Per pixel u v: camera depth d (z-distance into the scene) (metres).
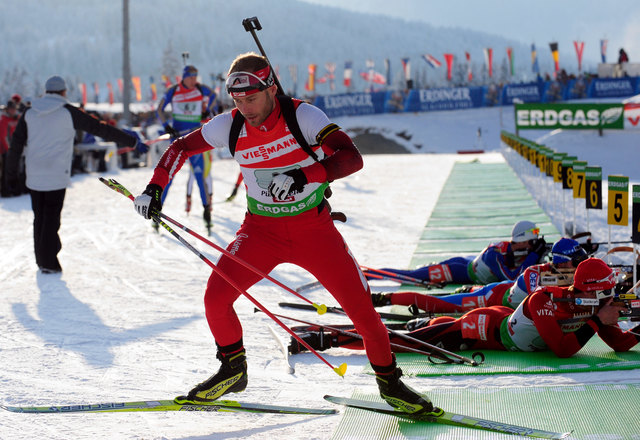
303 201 10.84
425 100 178.62
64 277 24.56
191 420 12.18
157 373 14.66
